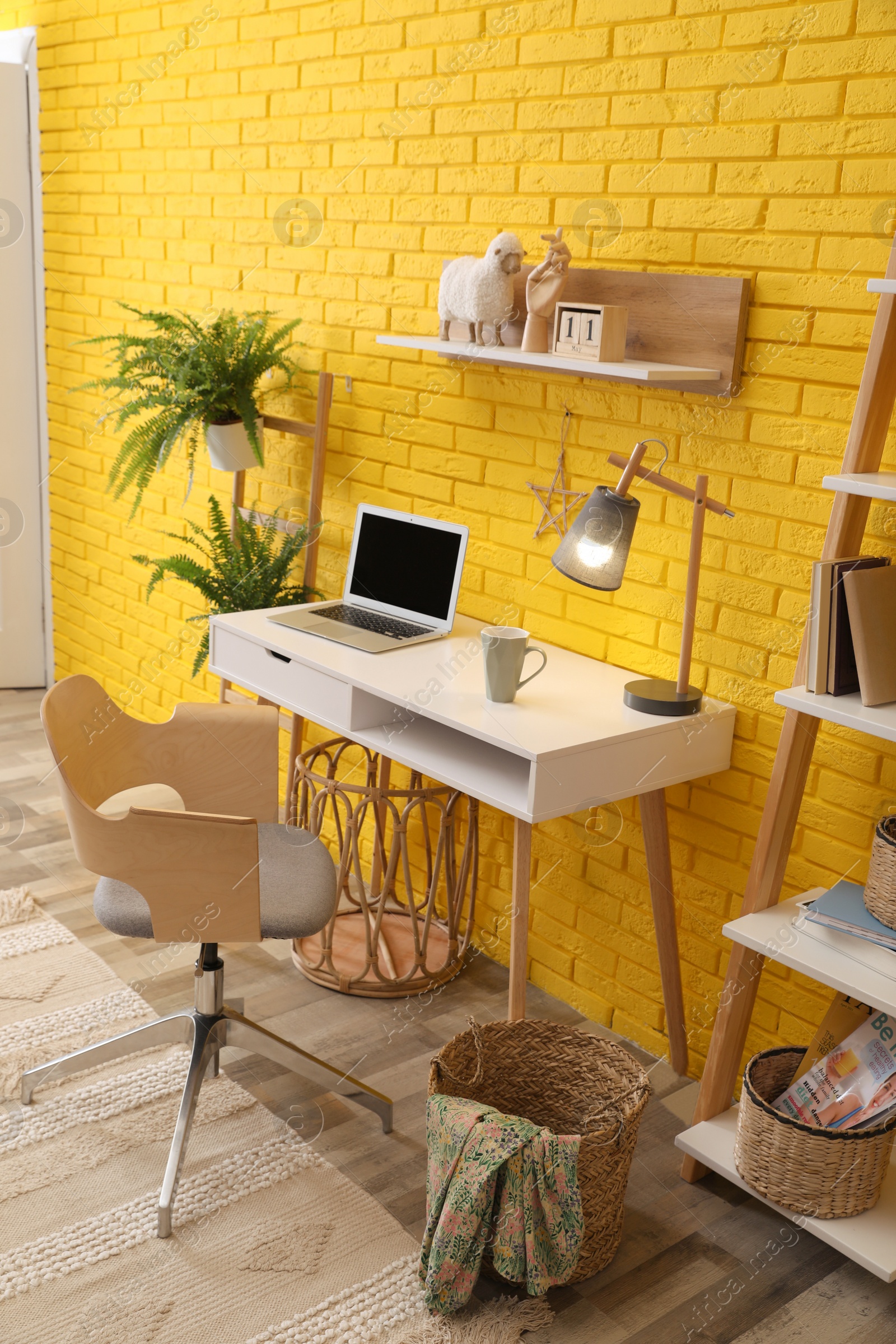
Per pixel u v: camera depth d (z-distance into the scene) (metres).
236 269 3.37
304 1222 1.94
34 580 4.56
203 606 3.74
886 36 1.83
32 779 3.74
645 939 2.48
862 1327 1.81
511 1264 1.74
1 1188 1.97
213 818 1.85
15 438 4.39
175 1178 1.92
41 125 4.10
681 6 2.11
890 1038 1.91
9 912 2.89
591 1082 2.05
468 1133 1.74
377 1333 1.74
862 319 1.94
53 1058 2.30
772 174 2.02
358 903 2.97
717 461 2.20
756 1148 1.91
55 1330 1.70
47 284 4.25
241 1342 1.70
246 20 3.16
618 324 2.18
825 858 2.11
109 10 3.68
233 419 3.14
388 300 2.88
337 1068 2.35
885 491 1.66
